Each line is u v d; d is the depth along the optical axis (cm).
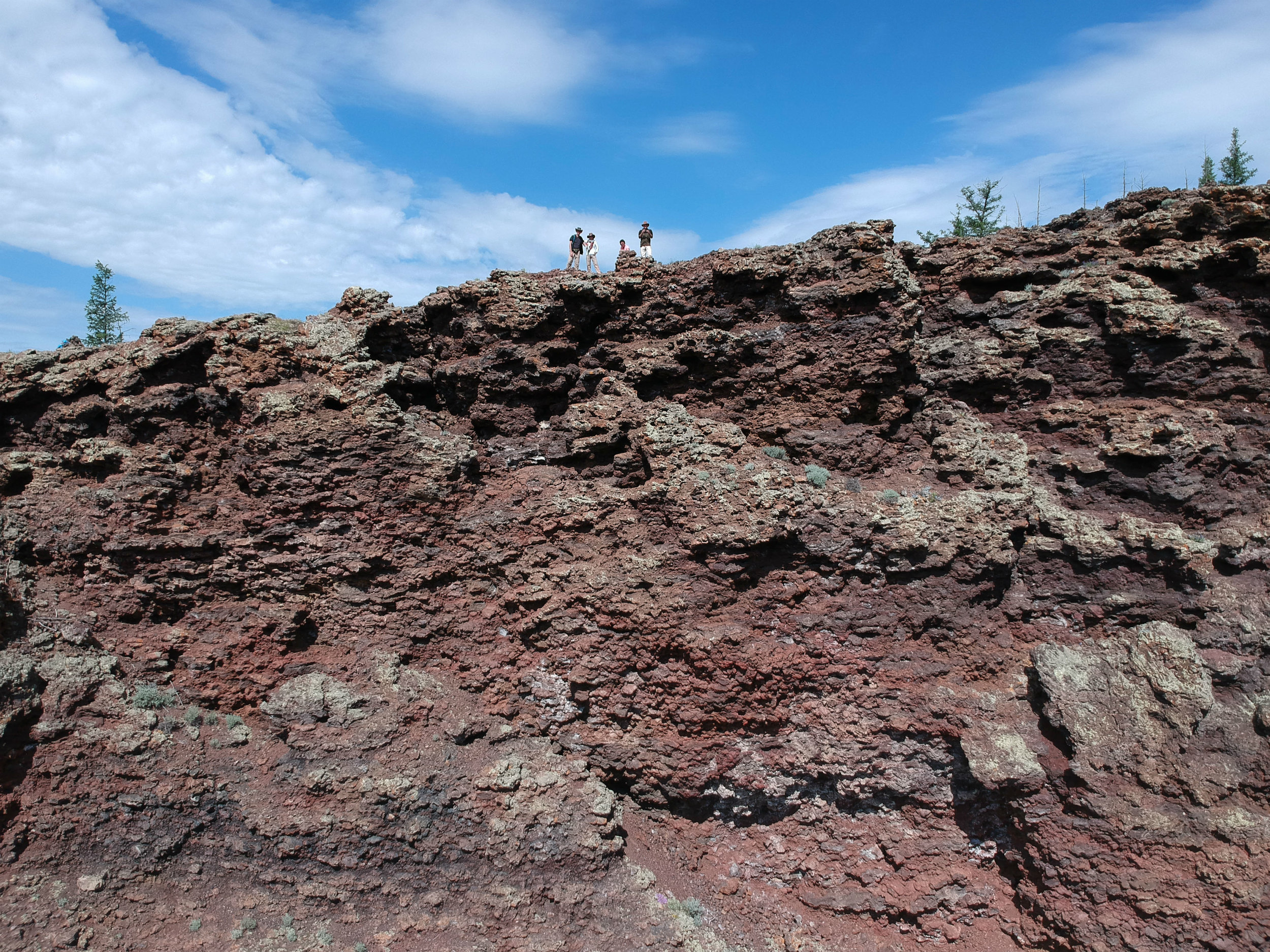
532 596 2114
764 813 2119
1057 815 1847
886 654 2059
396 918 1836
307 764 1894
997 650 2067
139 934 1698
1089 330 2247
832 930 1991
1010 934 1909
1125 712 1861
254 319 2141
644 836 2073
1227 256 2138
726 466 2097
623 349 2369
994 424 2300
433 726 2008
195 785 1844
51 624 1917
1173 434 2062
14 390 2092
